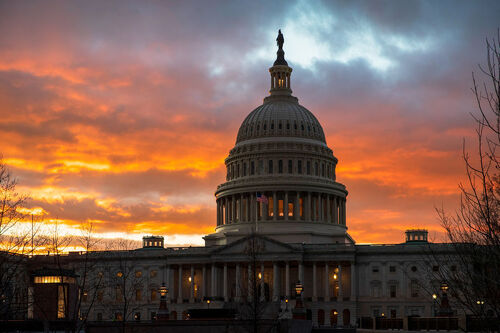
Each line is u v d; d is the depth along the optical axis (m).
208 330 85.94
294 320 94.81
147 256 170.62
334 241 179.38
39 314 97.25
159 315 127.62
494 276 36.69
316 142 192.38
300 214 184.00
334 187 188.38
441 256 152.88
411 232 181.25
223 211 193.88
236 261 162.12
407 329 101.62
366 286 161.25
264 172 187.00
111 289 162.62
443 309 99.62
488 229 36.72
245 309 109.19
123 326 85.81
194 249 169.00
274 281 159.38
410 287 158.75
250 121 195.75
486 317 38.44
